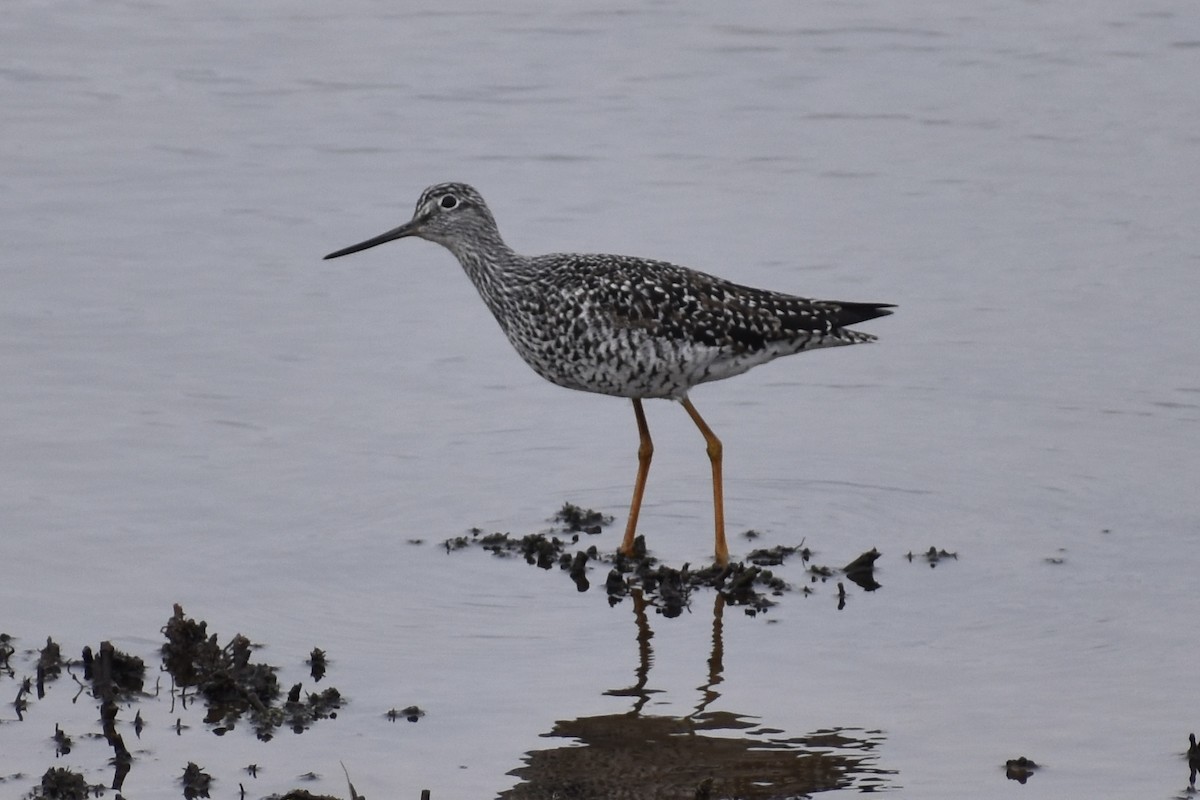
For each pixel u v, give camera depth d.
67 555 12.94
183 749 10.47
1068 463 14.86
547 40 26.92
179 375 16.30
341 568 13.00
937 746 10.47
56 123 23.00
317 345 17.19
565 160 22.14
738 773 10.16
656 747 10.47
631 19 27.95
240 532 13.48
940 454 15.18
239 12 28.02
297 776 10.14
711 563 13.41
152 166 21.66
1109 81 24.86
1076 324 17.64
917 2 28.69
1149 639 11.88
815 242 19.62
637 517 13.62
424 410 15.96
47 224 19.73
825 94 24.62
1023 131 23.09
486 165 21.92
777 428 15.88
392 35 27.06
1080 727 10.70
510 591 12.80
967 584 12.87
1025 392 16.28
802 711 10.94
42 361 16.39
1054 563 13.13
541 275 13.68
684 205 20.66
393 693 11.16
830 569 13.20
